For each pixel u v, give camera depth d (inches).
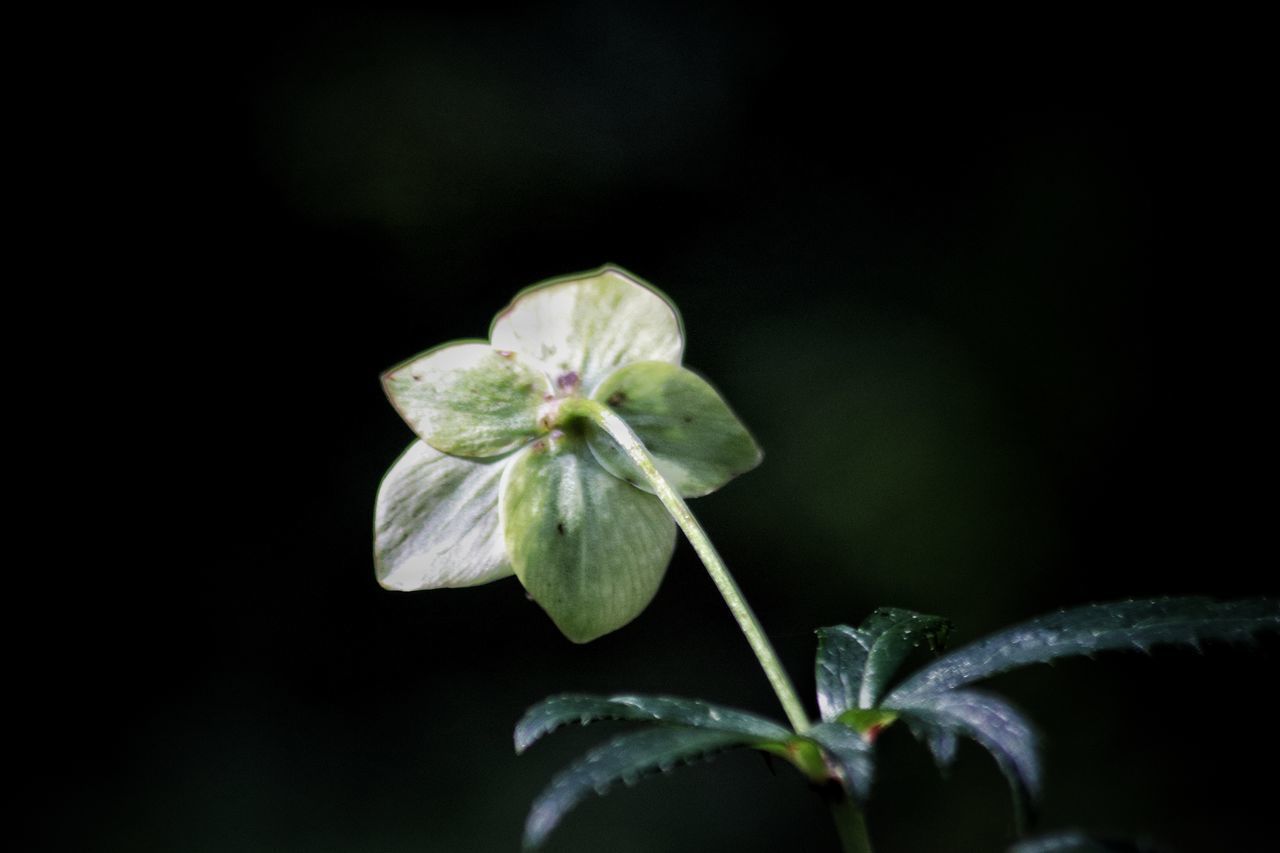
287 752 56.3
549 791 19.8
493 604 59.0
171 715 56.9
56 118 62.0
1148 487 66.1
